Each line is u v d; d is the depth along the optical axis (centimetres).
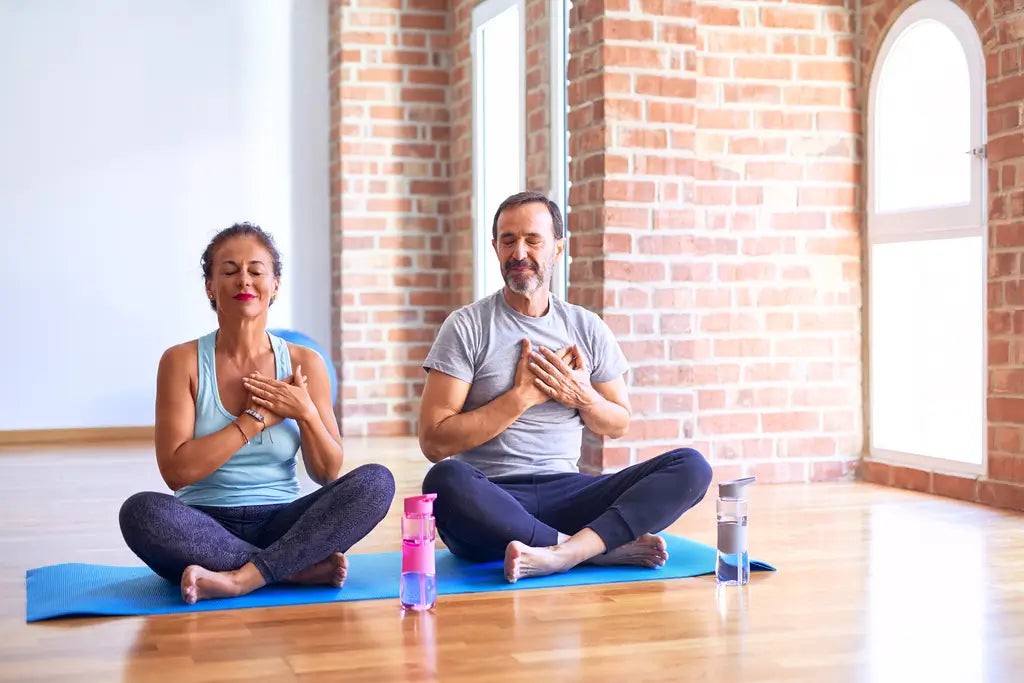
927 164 448
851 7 477
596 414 304
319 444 278
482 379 303
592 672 214
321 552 272
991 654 225
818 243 475
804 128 472
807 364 474
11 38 638
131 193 657
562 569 290
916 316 455
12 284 641
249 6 673
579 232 449
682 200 439
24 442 637
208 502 280
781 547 334
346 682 209
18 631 245
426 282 675
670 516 295
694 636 238
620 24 431
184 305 666
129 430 657
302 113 682
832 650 228
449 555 321
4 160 638
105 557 326
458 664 219
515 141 596
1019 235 396
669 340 438
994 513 392
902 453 459
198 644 233
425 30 669
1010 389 402
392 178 668
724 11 462
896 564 310
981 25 411
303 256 685
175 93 663
